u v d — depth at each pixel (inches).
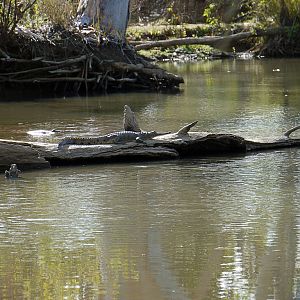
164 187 566.3
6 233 458.9
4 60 1125.1
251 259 406.9
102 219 486.3
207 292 364.2
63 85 1186.0
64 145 642.8
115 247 429.1
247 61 1649.9
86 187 567.5
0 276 387.2
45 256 415.8
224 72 1427.2
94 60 1180.5
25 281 379.2
